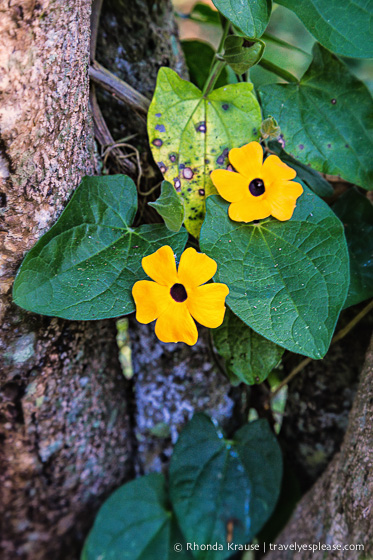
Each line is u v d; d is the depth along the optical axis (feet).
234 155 0.95
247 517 1.17
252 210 0.95
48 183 0.95
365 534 0.98
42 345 1.07
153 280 0.96
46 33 0.86
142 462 1.35
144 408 1.31
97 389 1.22
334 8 0.99
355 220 1.14
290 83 1.10
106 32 1.13
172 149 1.01
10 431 1.16
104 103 1.13
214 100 1.02
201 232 0.96
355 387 1.21
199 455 1.19
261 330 0.93
